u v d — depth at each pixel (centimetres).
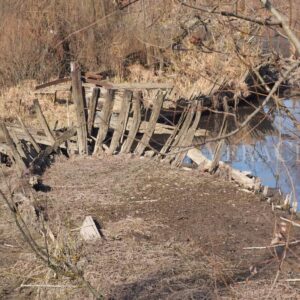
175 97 1845
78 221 1064
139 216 1077
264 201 1130
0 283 884
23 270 900
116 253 907
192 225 1023
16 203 1114
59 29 2138
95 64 2258
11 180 1217
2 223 1071
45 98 2033
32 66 2183
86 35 2172
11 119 1867
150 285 805
